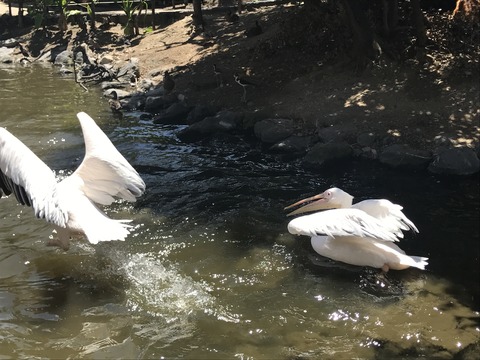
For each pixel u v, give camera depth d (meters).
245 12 11.57
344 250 3.60
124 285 3.37
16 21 12.65
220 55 8.56
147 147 5.74
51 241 3.38
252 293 3.32
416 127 5.71
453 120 5.77
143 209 4.32
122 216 4.20
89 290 3.31
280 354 2.81
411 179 4.98
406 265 3.47
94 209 3.08
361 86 6.63
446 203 4.53
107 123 6.56
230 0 12.47
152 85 7.88
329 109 6.25
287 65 7.65
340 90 6.63
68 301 3.21
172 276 3.47
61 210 2.78
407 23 7.67
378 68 6.84
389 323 3.06
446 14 7.92
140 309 3.15
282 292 3.33
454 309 3.19
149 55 9.35
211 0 12.66
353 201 4.55
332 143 5.40
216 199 4.52
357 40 6.89
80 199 3.10
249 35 9.27
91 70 9.06
